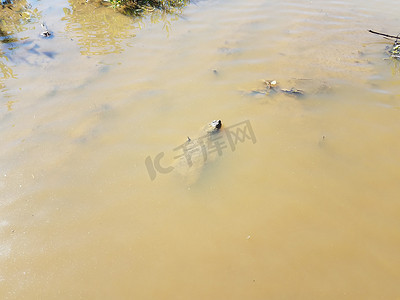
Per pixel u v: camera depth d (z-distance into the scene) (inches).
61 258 123.4
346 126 180.1
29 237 129.6
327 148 167.5
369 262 122.6
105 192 146.6
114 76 219.8
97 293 113.8
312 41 260.5
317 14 303.3
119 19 295.9
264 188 149.6
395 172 155.4
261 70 226.1
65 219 136.2
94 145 168.6
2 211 138.0
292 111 190.4
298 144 169.8
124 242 128.9
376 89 207.5
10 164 157.8
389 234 131.4
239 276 118.9
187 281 117.3
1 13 306.2
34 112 189.3
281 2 327.6
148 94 202.7
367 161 160.9
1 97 200.4
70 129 178.1
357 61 236.2
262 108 192.5
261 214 139.5
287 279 118.0
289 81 214.1
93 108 192.1
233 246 128.2
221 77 218.2
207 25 284.4
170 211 140.2
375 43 258.7
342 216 138.2
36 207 140.0
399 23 289.0
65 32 275.9
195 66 229.0
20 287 115.0
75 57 241.8
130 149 166.6
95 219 136.5
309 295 113.3
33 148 166.4
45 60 238.7
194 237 131.1
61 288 115.1
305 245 128.4
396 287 115.2
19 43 259.4
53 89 208.1
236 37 265.0
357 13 306.2
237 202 143.9
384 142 170.2
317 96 201.5
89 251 125.7
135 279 117.8
